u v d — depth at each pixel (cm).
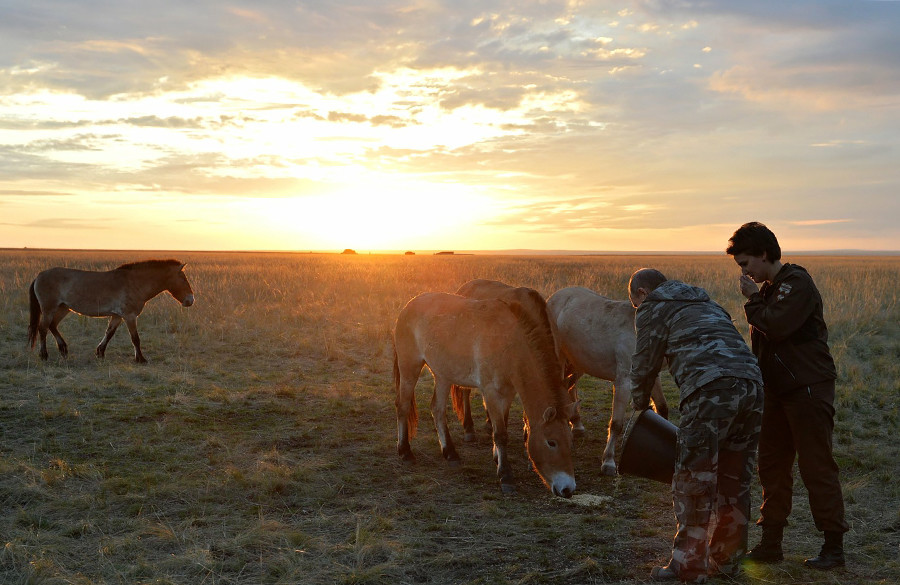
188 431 679
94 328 1340
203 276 2450
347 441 673
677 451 376
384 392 884
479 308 569
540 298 543
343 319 1441
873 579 378
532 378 505
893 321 1363
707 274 2855
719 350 361
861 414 755
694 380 360
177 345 1176
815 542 434
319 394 857
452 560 404
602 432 720
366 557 408
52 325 1054
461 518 479
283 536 433
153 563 395
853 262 5809
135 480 535
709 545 385
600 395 887
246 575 386
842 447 640
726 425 357
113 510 480
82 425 693
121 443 639
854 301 1533
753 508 500
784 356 385
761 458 407
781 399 391
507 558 411
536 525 465
